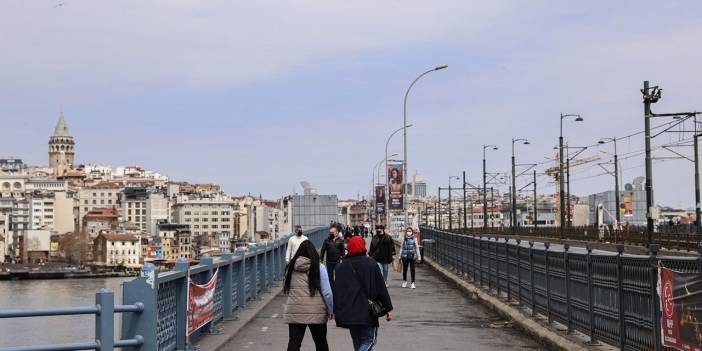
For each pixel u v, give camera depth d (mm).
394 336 15359
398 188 52875
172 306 11398
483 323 17516
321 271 10570
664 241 50344
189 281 12094
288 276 10641
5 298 54406
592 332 12219
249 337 14984
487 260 23641
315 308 10484
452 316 18922
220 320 16500
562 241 70062
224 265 16938
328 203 64250
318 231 57531
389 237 27109
